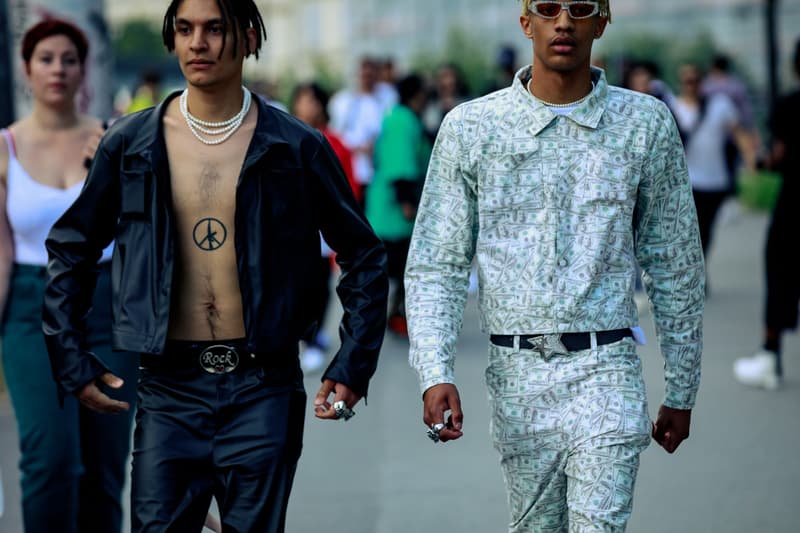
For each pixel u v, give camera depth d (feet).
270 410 14.97
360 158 57.57
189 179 15.16
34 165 19.89
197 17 14.99
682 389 16.19
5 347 19.52
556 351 15.26
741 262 59.57
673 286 15.92
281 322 15.08
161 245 15.03
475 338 42.80
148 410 15.08
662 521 22.90
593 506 14.90
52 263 15.71
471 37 140.36
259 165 15.08
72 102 20.22
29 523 19.31
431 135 43.65
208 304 15.11
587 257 15.33
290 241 15.23
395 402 33.60
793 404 31.76
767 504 23.72
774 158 33.17
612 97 15.57
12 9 34.65
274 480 14.80
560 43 15.16
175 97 15.62
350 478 26.43
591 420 15.10
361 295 15.83
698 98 48.32
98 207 15.60
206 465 14.96
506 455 15.71
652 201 15.71
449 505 24.35
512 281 15.48
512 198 15.52
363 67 57.88
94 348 19.35
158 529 14.52
